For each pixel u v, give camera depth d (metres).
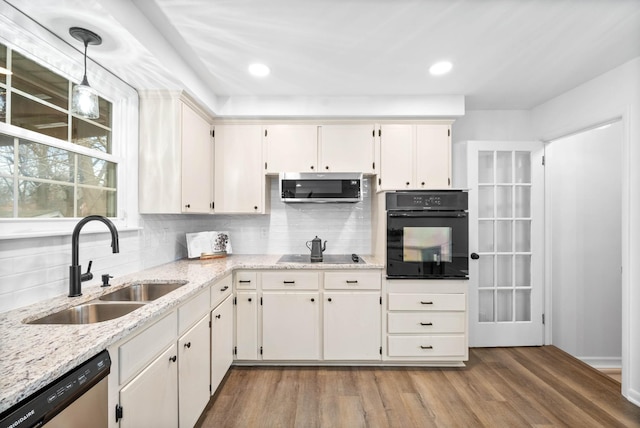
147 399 1.25
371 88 2.50
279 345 2.46
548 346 2.88
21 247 1.31
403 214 2.44
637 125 2.01
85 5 1.23
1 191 1.28
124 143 2.04
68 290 1.54
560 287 3.02
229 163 2.75
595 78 2.32
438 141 2.74
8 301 1.26
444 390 2.16
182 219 2.83
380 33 1.75
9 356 0.86
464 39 1.81
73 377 0.87
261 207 2.75
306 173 2.67
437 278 2.44
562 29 1.71
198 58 2.01
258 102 2.66
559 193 3.02
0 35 1.24
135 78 1.92
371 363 2.52
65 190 1.60
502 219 2.87
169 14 1.55
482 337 2.87
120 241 1.96
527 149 2.88
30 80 1.40
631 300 2.02
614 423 1.81
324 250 2.95
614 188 3.02
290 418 1.85
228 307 2.31
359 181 2.67
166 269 2.24
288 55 1.99
